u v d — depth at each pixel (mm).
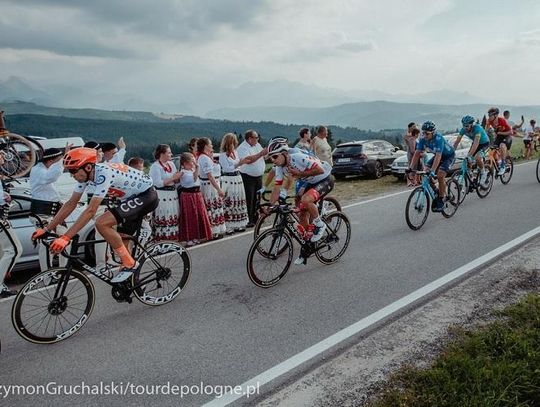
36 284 3871
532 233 6879
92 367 3523
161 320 4332
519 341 3496
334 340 3850
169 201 6887
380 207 9453
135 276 4516
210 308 4582
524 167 15078
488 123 11359
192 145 7824
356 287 5051
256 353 3670
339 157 15656
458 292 4789
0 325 4352
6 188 6074
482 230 7223
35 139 7785
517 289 4758
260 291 5020
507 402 2848
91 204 3928
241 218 7863
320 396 3104
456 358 3336
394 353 3617
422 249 6363
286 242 5301
